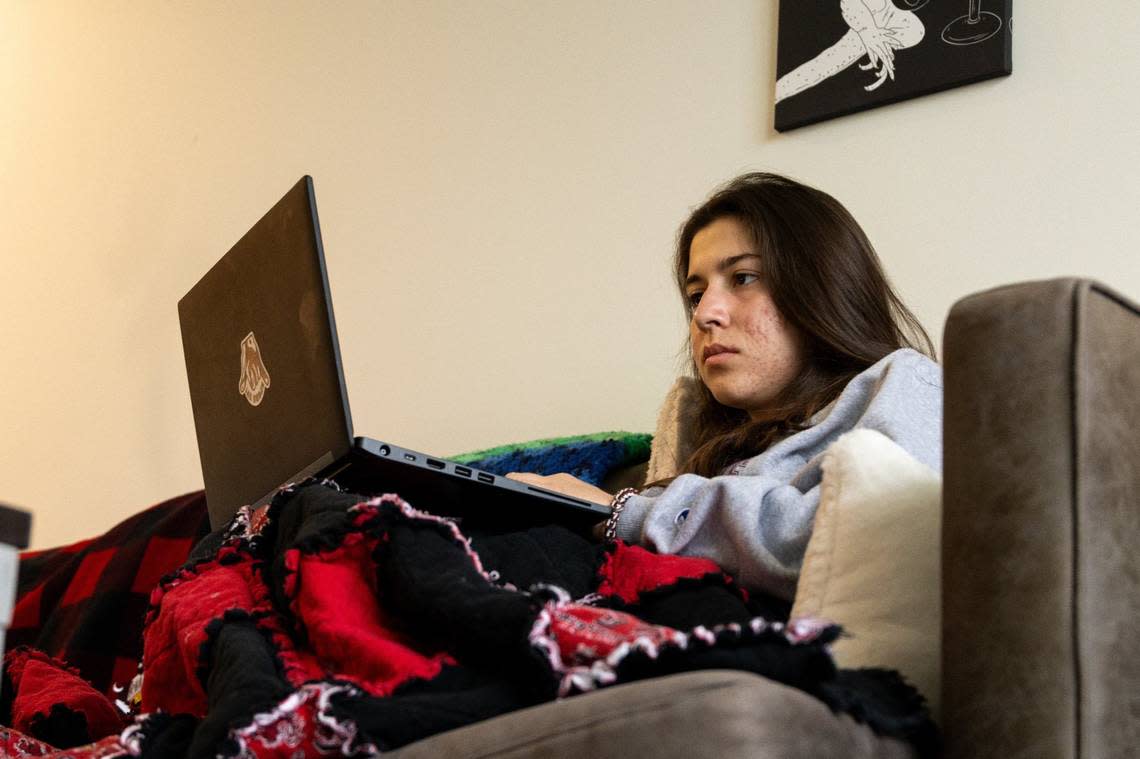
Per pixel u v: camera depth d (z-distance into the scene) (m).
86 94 3.20
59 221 3.18
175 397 2.85
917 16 1.94
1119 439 0.81
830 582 0.95
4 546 0.62
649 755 0.64
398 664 0.84
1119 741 0.76
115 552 2.12
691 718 0.65
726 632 0.73
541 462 1.88
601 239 2.28
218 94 2.95
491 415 2.35
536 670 0.77
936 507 0.95
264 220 1.33
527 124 2.43
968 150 1.88
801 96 2.04
